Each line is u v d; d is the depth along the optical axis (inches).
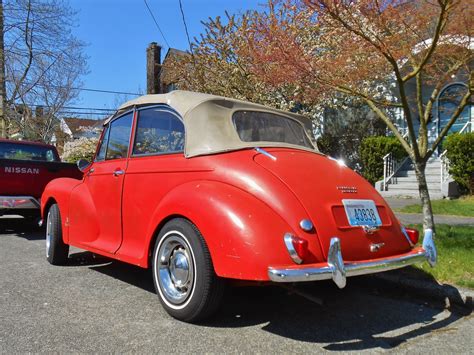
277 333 145.1
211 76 534.0
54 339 135.8
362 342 140.0
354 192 154.5
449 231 282.5
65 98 842.8
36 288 191.3
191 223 146.2
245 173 145.2
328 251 131.4
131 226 176.6
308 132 206.2
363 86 331.0
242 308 169.3
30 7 761.6
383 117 247.6
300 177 147.3
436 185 502.6
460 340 143.4
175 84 613.0
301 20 355.6
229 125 167.8
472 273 191.9
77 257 254.2
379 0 210.4
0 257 256.1
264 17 381.4
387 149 557.3
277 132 188.7
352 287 201.9
